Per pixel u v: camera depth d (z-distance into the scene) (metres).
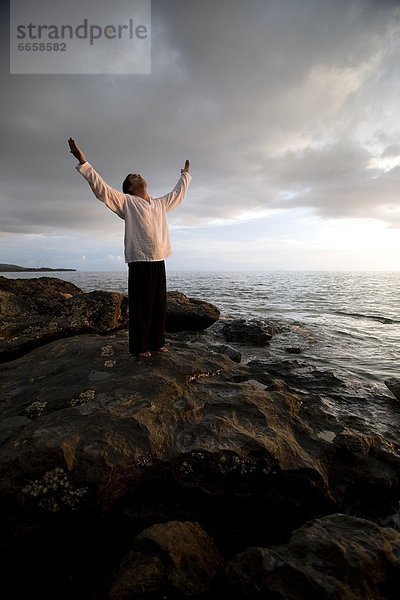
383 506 3.17
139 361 4.63
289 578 1.92
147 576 2.00
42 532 2.61
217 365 4.95
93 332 8.32
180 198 4.67
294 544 2.15
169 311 11.11
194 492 2.97
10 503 2.54
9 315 9.25
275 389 4.73
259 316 15.35
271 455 3.06
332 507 3.07
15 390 4.41
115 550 2.76
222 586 2.05
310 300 22.41
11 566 2.65
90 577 2.60
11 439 3.03
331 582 1.88
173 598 1.97
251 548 2.12
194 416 3.58
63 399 3.82
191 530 2.39
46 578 2.63
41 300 10.85
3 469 2.62
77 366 4.85
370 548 2.08
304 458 3.17
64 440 2.83
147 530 2.28
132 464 2.83
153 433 3.14
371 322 13.65
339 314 16.08
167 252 4.51
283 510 3.05
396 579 1.98
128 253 4.25
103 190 3.81
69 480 2.63
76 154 3.59
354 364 7.88
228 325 11.23
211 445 3.08
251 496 3.01
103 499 2.70
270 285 38.56
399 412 5.15
